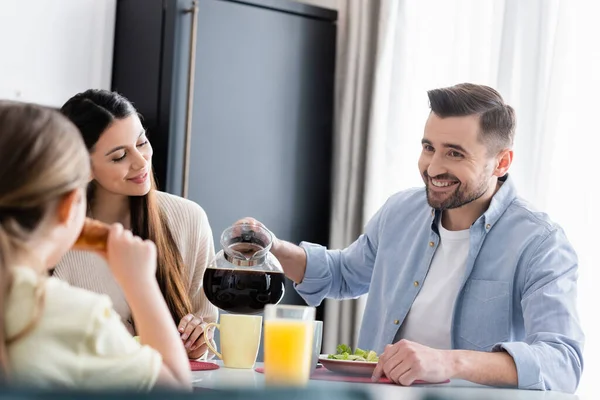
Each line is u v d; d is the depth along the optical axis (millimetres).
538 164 3045
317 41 4000
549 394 1644
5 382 837
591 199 2895
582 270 2895
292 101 3922
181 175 3582
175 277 2227
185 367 1191
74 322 995
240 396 605
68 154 1059
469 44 3451
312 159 3967
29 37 3623
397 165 3803
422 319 2270
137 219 2258
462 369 1740
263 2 3842
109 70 3836
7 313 975
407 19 3805
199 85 3672
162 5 3623
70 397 553
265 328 1440
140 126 2271
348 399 650
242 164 3771
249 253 1879
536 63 3121
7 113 1045
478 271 2203
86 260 2229
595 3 2949
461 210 2254
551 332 1959
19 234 1017
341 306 3898
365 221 3838
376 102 3842
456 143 2164
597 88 2916
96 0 3793
